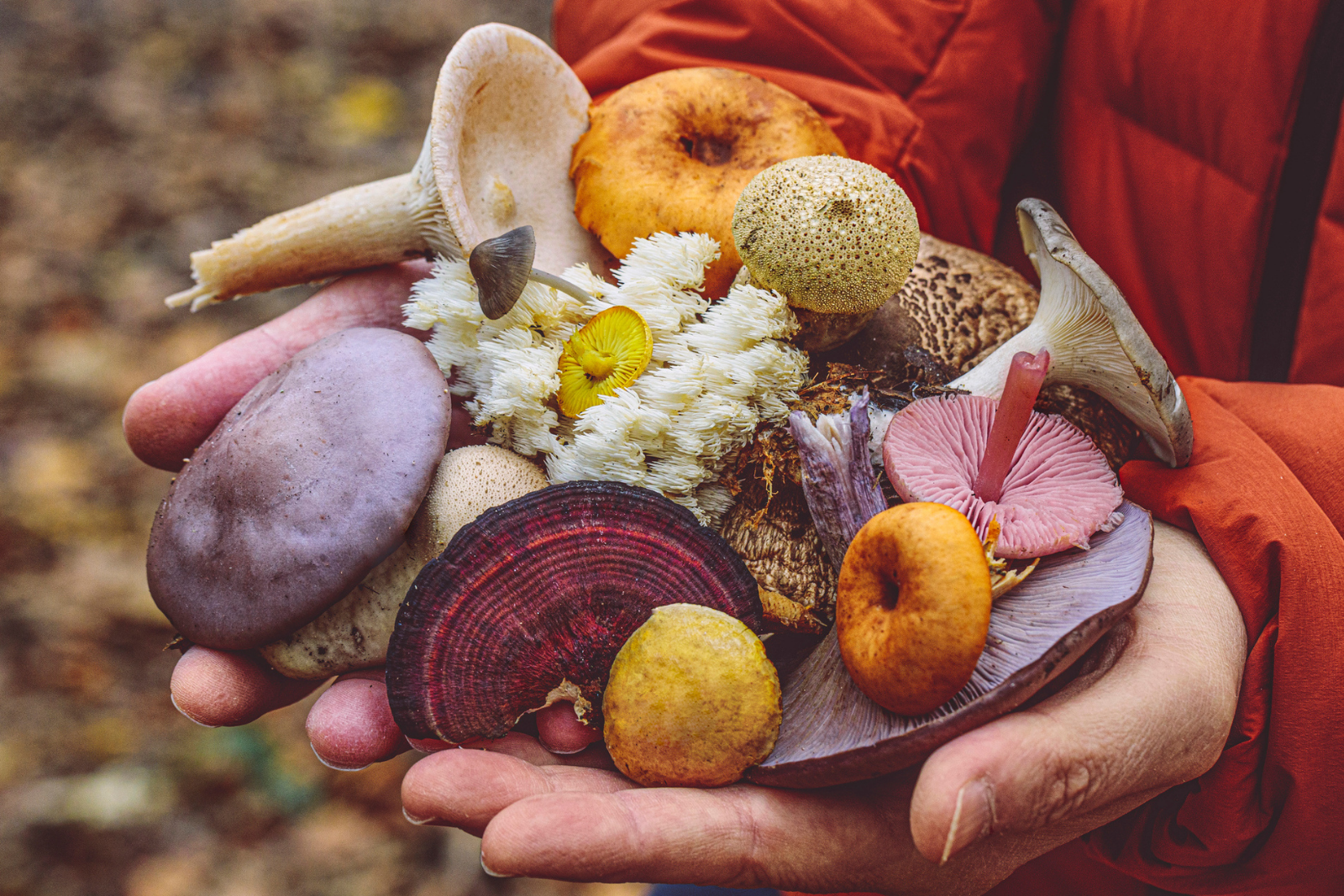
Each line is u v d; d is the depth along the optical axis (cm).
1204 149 49
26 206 88
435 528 45
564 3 56
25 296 83
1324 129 47
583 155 49
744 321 45
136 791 61
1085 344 46
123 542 70
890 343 47
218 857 60
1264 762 43
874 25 51
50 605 66
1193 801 44
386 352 46
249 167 95
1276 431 45
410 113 103
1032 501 44
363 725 44
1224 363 50
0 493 71
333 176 96
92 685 64
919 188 52
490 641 43
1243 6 47
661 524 44
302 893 59
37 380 78
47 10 104
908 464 44
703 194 47
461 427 48
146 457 49
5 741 61
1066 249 44
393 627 44
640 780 43
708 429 45
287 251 49
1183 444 44
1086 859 48
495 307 45
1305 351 48
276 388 46
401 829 61
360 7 111
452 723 43
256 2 109
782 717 43
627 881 41
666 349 46
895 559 41
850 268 44
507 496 45
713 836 41
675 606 43
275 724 64
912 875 43
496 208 48
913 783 43
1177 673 42
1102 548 43
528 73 49
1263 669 43
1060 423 45
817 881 42
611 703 43
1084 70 51
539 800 41
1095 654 43
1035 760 40
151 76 101
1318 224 47
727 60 52
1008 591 43
